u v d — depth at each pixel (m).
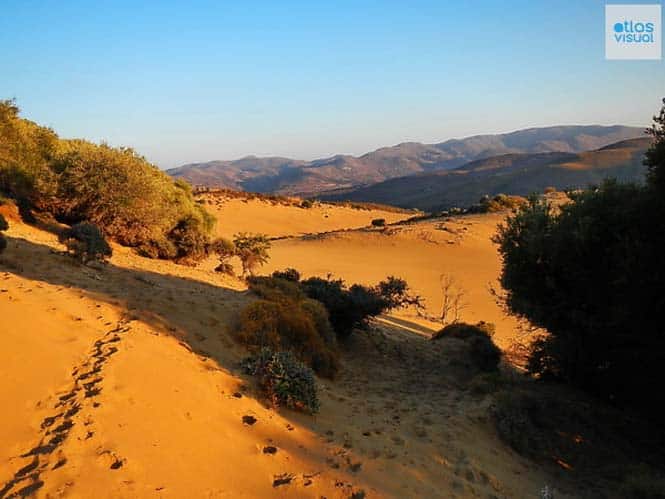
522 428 8.95
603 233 10.44
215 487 4.56
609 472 8.25
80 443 4.43
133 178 17.64
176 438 5.07
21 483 3.82
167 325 8.56
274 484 4.96
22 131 17.56
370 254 50.56
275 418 6.54
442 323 27.14
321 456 5.84
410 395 10.88
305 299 14.19
